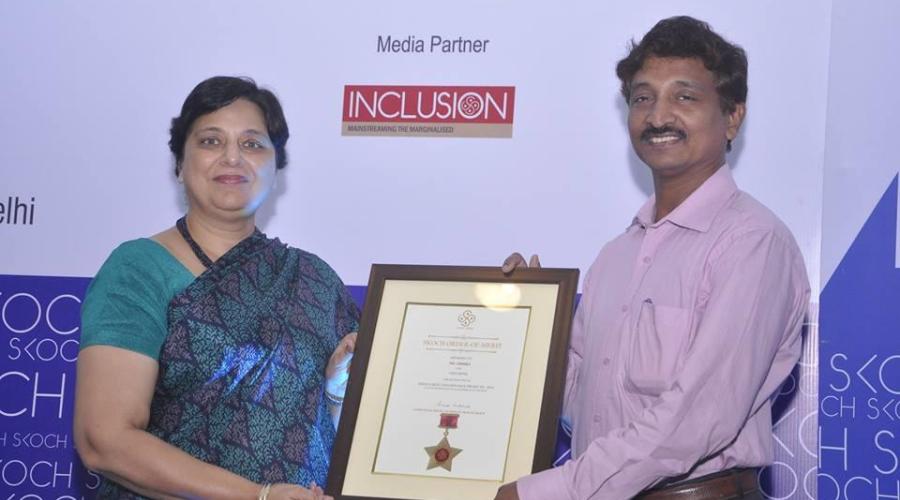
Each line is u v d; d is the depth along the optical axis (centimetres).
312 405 336
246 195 341
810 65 361
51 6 404
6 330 395
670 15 369
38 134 400
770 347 288
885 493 349
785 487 354
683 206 307
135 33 399
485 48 381
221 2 396
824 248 356
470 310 324
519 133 377
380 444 317
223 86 343
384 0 388
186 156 344
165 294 329
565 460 366
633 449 279
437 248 378
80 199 396
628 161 369
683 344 293
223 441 324
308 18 391
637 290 306
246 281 334
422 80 383
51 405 392
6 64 404
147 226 392
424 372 321
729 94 311
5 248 398
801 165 359
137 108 397
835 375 354
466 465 310
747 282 288
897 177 354
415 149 382
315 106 388
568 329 313
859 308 354
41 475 390
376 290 332
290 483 328
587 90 373
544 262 371
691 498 288
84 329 327
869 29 359
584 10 376
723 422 280
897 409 350
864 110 357
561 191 372
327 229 383
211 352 325
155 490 314
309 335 338
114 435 312
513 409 312
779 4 363
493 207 376
